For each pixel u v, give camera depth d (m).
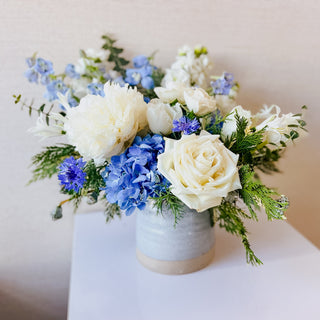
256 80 1.00
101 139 0.52
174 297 0.64
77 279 0.70
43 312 1.08
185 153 0.50
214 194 0.50
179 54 0.83
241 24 0.94
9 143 0.89
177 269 0.69
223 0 0.90
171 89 0.60
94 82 0.77
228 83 0.77
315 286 0.67
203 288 0.67
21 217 0.97
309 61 1.02
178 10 0.89
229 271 0.71
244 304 0.62
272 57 0.99
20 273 1.03
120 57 0.89
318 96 1.06
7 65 0.84
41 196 0.96
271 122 0.58
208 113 0.59
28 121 0.89
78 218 0.97
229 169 0.51
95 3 0.84
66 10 0.83
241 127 0.55
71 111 0.56
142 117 0.59
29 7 0.81
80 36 0.85
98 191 0.60
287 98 1.04
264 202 0.52
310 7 0.96
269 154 0.69
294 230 0.88
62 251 1.03
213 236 0.72
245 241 0.56
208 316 0.60
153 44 0.90
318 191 1.17
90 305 0.63
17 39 0.82
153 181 0.53
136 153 0.53
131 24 0.87
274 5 0.94
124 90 0.57
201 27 0.92
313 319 0.59
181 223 0.65
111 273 0.72
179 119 0.54
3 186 0.93
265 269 0.72
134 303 0.63
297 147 1.10
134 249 0.81
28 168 0.93
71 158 0.55
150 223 0.66
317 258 0.75
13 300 1.05
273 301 0.63
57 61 0.86
